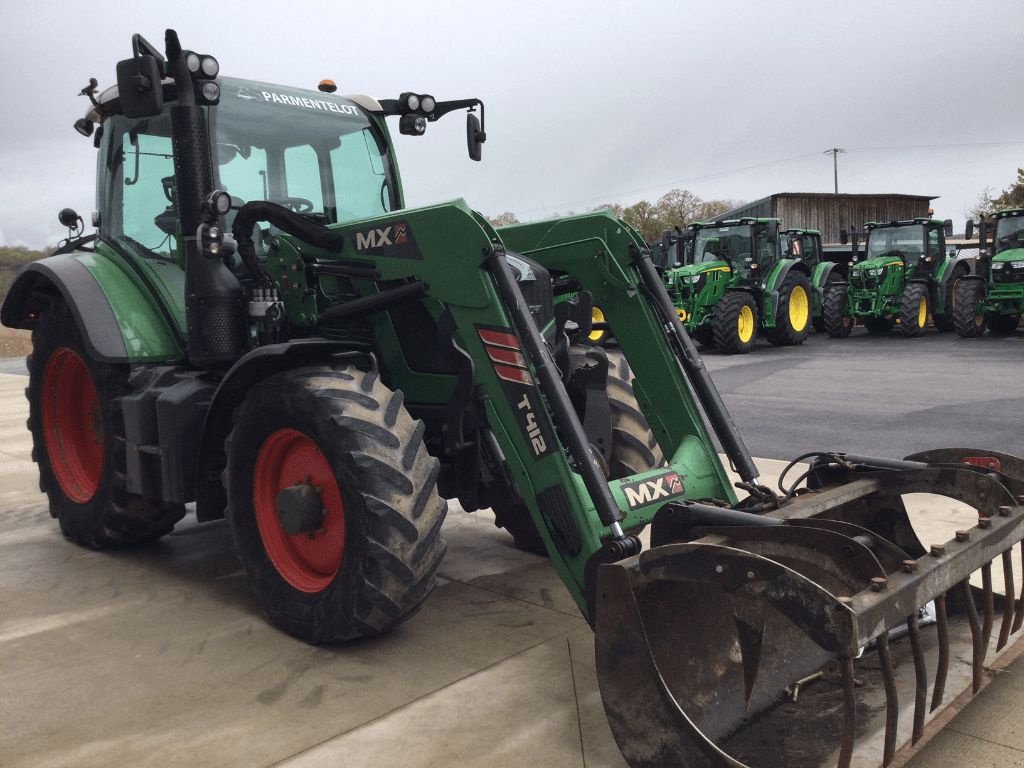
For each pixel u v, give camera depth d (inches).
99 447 159.6
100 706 98.1
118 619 124.8
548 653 110.8
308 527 111.9
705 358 511.8
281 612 116.5
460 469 123.3
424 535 106.1
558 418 99.3
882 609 73.1
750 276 557.3
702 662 89.0
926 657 98.1
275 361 115.1
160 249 144.9
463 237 107.3
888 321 660.1
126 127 149.4
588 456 97.9
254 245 135.0
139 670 107.5
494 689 100.7
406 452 107.0
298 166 144.3
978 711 92.6
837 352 519.2
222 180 134.5
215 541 165.6
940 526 151.9
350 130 152.3
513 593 133.4
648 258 123.6
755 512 96.7
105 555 156.7
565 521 99.8
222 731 92.0
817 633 71.1
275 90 144.6
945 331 649.6
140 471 136.4
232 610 128.1
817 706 90.3
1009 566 95.2
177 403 128.8
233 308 130.3
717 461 118.4
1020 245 578.6
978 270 587.8
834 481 113.2
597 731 90.9
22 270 160.1
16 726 93.9
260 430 116.4
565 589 135.1
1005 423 253.3
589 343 143.1
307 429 109.6
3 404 368.2
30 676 106.1
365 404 108.3
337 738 90.0
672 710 77.0
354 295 127.6
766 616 93.6
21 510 191.6
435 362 128.1
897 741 81.7
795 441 238.8
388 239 115.8
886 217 1088.2
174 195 140.8
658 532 93.4
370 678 104.2
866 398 316.2
